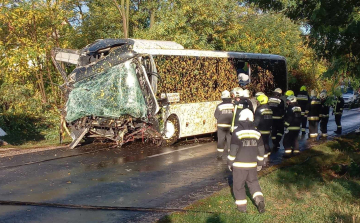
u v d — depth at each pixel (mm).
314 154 12469
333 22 8539
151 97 12641
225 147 12852
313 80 27234
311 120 15695
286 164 11109
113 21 24234
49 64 20453
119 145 13227
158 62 13414
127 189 8586
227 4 24344
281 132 13781
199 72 14977
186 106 14438
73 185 8852
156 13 23625
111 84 12461
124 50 12703
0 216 6859
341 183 9062
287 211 7098
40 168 10398
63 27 21250
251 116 7031
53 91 21016
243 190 6969
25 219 6730
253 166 6922
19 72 18984
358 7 8375
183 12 21891
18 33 19203
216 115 11727
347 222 6426
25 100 19172
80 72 13000
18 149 13516
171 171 10242
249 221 6457
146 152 12750
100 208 7293
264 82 18469
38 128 18688
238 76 17344
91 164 10922
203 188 8688
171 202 7672
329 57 8930
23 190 8414
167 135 13961
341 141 15281
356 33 7996
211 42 24891
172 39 21703
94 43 13312
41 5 19438
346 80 8508
